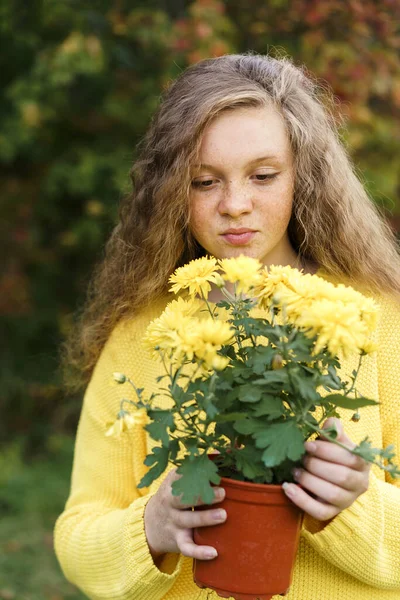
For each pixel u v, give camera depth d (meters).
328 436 1.08
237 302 1.18
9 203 4.95
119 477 1.60
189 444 1.11
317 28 3.71
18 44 4.40
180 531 1.20
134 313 1.64
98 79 4.34
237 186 1.38
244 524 1.11
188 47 3.79
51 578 3.34
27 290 4.98
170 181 1.44
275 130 1.40
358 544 1.25
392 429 1.44
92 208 4.37
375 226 1.63
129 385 1.60
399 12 3.67
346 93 3.71
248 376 1.10
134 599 1.38
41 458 4.66
